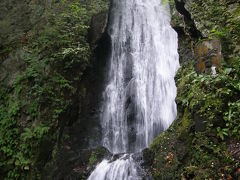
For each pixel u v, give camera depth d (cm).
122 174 627
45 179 670
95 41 879
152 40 956
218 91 459
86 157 721
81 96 843
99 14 903
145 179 579
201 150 441
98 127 859
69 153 737
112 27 964
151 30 977
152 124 814
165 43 922
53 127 713
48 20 844
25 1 881
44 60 768
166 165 541
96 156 719
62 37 806
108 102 898
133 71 929
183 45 704
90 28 873
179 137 535
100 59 932
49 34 809
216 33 546
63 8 873
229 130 430
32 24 841
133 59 952
